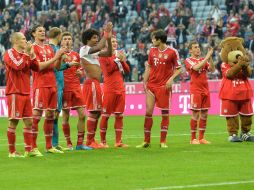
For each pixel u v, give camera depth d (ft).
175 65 138.31
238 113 149.18
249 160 116.78
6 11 324.60
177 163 113.91
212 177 99.55
